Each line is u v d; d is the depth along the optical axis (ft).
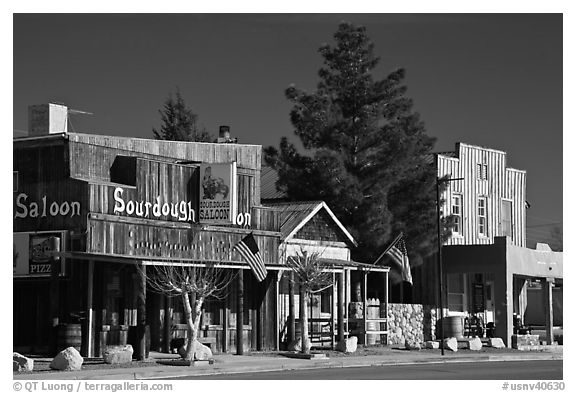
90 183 98.27
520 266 144.77
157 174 105.40
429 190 142.72
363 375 86.89
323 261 120.88
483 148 156.25
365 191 139.74
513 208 161.99
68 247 98.53
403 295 149.89
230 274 112.27
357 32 141.18
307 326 111.96
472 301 153.48
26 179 102.47
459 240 150.51
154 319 104.88
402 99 141.18
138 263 95.71
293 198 141.38
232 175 108.37
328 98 140.56
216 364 94.63
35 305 101.30
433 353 120.98
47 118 115.34
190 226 108.06
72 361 85.35
